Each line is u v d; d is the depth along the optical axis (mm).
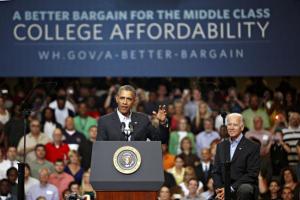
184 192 49438
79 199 32656
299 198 46875
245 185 35281
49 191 48688
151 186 28422
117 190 28391
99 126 32719
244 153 36594
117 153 28672
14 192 47906
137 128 32469
